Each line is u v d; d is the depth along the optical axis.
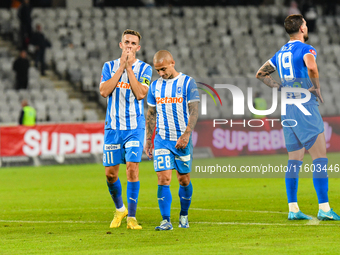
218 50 80.25
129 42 18.55
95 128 49.59
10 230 18.30
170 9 88.75
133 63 19.08
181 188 18.00
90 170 43.44
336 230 16.78
